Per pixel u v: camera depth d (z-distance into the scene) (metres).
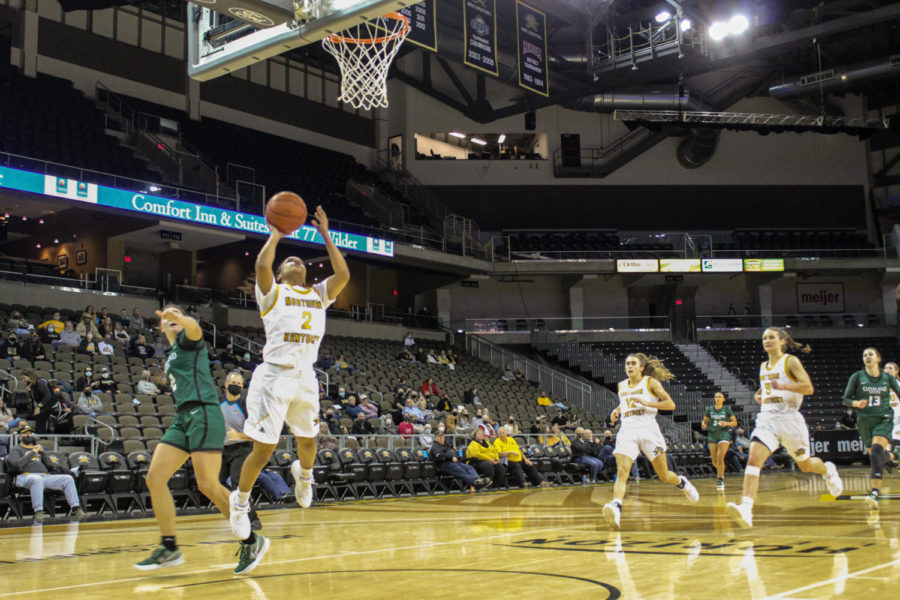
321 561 5.41
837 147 34.56
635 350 31.03
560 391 27.28
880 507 8.97
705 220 34.09
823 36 24.91
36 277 19.50
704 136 31.86
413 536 7.22
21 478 9.99
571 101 29.61
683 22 23.39
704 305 33.62
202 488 4.82
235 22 9.81
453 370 25.56
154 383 15.58
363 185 29.67
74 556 6.00
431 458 15.06
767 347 7.48
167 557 4.77
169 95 26.89
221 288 26.78
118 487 10.82
